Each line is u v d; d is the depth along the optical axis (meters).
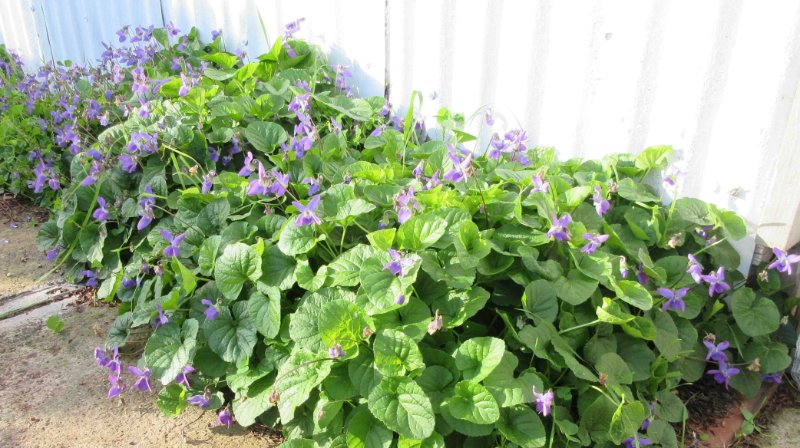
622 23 0.69
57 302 0.88
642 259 0.62
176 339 0.63
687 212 0.68
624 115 0.72
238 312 0.63
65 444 0.62
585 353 0.57
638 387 0.59
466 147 0.89
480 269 0.59
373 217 0.69
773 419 0.63
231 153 0.87
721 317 0.67
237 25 1.19
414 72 0.92
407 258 0.54
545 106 0.79
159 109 0.94
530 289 0.57
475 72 0.84
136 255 0.82
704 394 0.65
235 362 0.60
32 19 1.71
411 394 0.50
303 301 0.60
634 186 0.70
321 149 0.82
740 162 0.65
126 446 0.61
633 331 0.58
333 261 0.62
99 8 1.49
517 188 0.74
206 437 0.62
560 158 0.79
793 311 0.69
